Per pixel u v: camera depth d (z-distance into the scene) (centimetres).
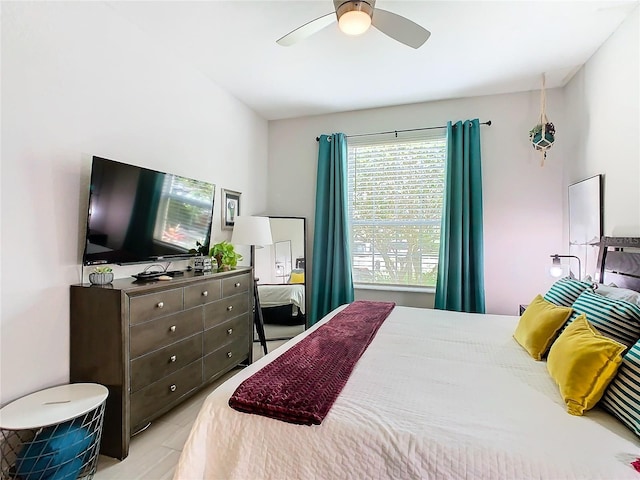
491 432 111
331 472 112
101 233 201
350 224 399
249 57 274
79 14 196
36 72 175
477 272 334
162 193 244
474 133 339
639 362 114
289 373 151
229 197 348
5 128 162
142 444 190
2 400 162
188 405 235
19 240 169
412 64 282
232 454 124
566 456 100
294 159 419
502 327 233
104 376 182
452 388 142
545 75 300
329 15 179
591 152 267
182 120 280
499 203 342
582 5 207
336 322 235
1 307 162
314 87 330
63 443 151
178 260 279
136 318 187
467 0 204
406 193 379
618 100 230
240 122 367
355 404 128
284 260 404
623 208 224
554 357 146
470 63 279
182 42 253
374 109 385
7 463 158
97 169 195
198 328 238
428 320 250
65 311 189
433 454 105
